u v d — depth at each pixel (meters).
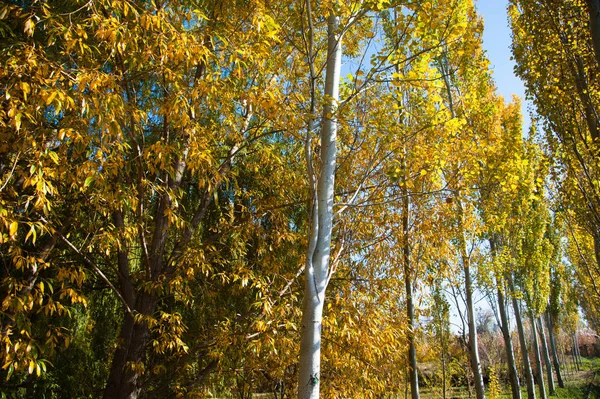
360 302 6.87
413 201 8.15
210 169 5.22
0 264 5.46
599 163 7.62
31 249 5.91
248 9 5.21
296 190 7.98
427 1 4.65
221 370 6.56
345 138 6.37
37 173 3.87
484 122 8.63
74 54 5.20
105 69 5.78
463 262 11.41
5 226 3.91
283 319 5.76
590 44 7.73
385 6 4.78
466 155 6.68
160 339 6.15
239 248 6.94
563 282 29.30
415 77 5.57
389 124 5.55
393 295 7.77
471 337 11.30
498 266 13.06
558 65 8.08
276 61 5.93
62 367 6.38
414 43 5.03
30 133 3.97
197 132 4.99
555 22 7.98
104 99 3.95
